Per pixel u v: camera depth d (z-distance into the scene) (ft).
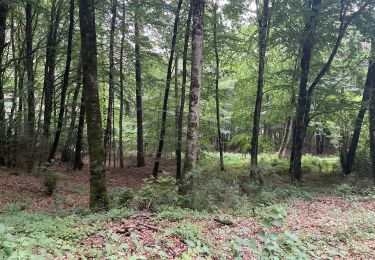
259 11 64.54
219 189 36.24
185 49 60.54
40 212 32.40
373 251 21.93
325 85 62.49
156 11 63.21
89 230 22.11
